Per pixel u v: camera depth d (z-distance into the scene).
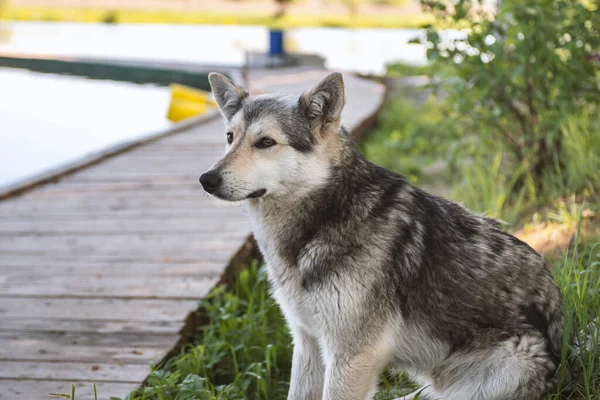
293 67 15.48
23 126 12.00
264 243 3.13
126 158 7.86
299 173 2.99
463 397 2.93
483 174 5.84
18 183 6.78
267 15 24.30
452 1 5.39
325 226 2.96
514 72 5.11
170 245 5.14
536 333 2.90
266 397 3.50
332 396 2.96
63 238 5.36
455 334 2.96
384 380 3.49
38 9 25.77
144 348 3.76
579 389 2.98
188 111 11.62
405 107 10.24
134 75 16.30
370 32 22.78
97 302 4.28
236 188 2.98
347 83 12.67
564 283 3.48
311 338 3.18
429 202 3.10
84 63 16.78
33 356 3.69
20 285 4.54
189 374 3.39
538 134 5.53
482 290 2.92
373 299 2.89
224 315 4.00
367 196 2.99
